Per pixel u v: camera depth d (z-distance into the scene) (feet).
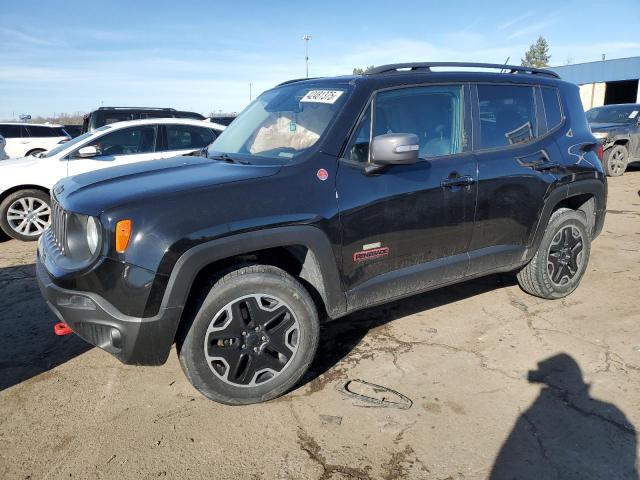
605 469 7.41
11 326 12.53
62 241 8.96
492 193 11.27
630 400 9.05
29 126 56.54
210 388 8.53
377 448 7.95
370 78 10.27
